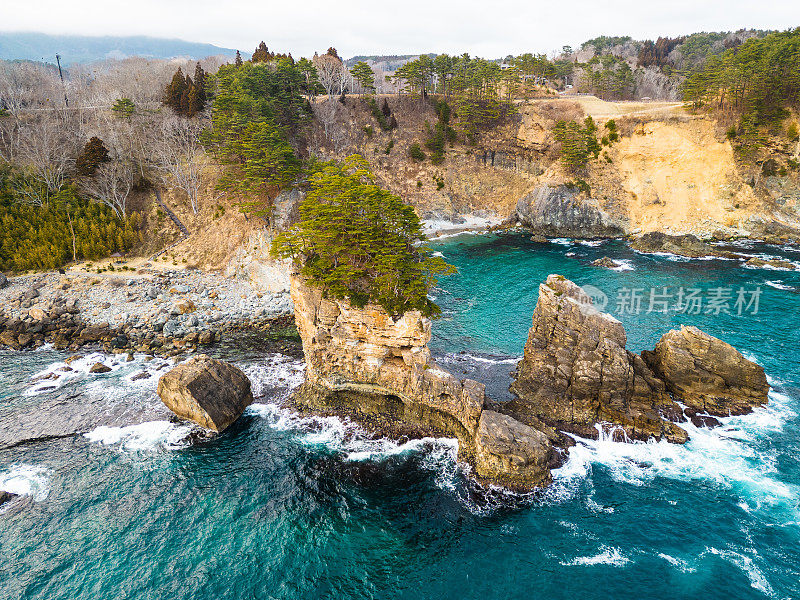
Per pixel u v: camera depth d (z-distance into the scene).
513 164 138.12
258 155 88.56
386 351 49.09
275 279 82.25
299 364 61.16
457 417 46.06
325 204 50.62
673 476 41.12
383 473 42.50
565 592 31.34
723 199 113.88
